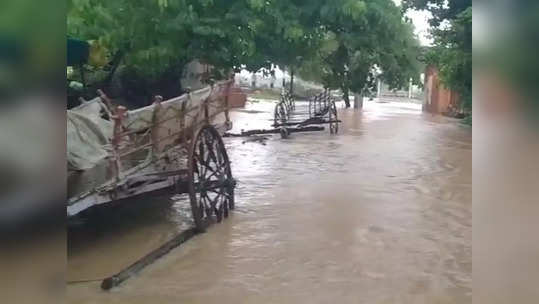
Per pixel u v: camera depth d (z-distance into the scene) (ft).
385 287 15.37
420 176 32.35
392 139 51.65
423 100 95.66
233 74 26.86
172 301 14.37
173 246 18.52
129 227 21.29
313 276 16.15
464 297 14.70
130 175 18.51
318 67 31.45
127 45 25.35
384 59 33.09
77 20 21.50
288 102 68.33
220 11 24.45
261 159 38.09
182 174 20.36
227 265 17.01
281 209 23.95
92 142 19.27
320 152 42.04
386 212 23.65
